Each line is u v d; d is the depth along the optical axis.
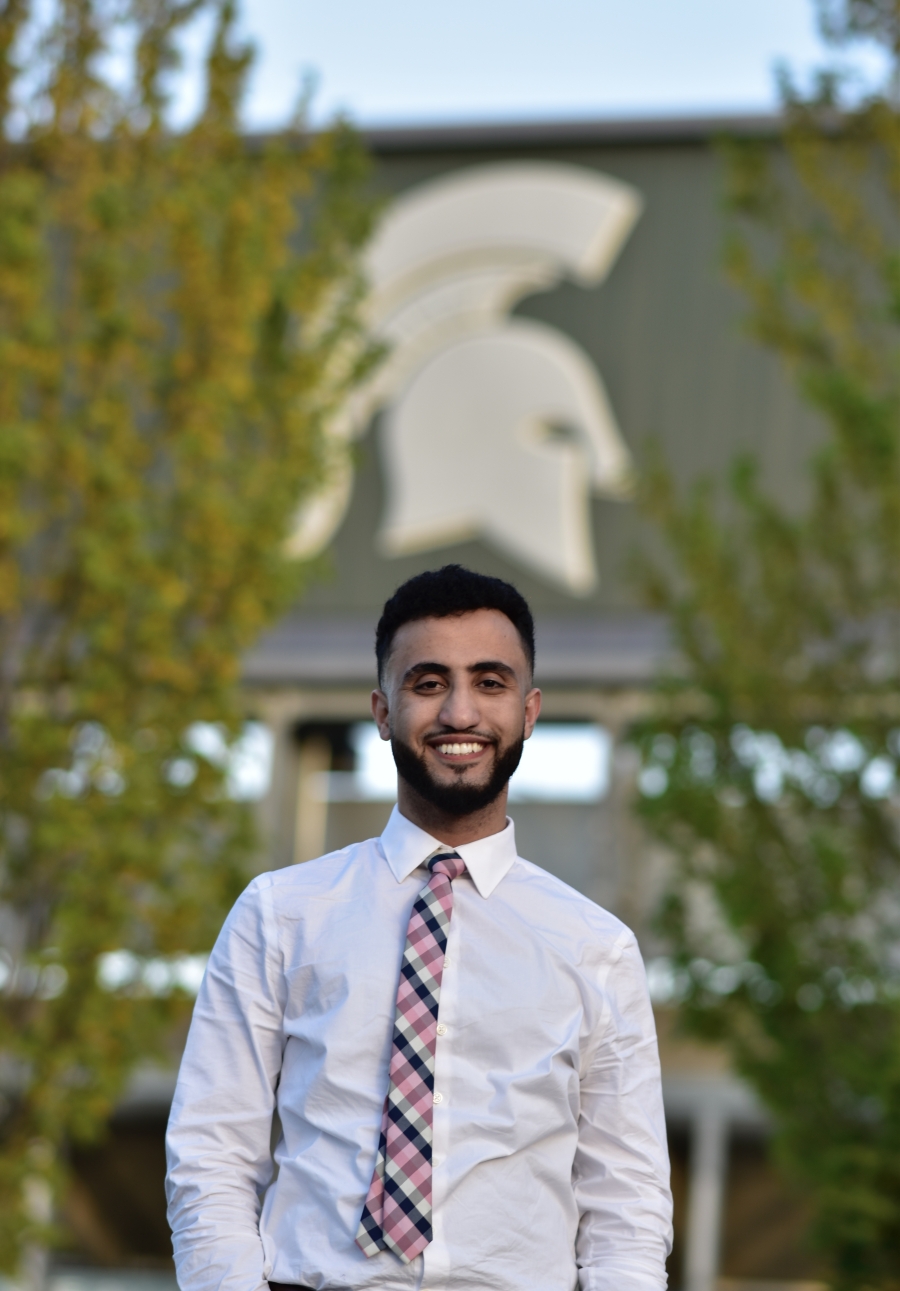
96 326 7.38
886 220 11.49
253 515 7.49
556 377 13.38
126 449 7.57
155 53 7.94
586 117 13.67
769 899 8.38
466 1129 2.21
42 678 7.52
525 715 2.43
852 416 7.89
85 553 7.18
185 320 7.71
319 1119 2.24
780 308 9.14
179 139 8.12
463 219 13.68
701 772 8.80
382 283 13.59
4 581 7.32
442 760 2.35
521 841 13.05
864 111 9.00
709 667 8.93
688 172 13.62
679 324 13.42
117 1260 12.48
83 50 7.83
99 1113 7.18
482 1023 2.27
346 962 2.30
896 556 8.48
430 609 2.38
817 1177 8.12
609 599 13.18
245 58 8.10
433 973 2.28
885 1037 8.03
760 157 9.31
